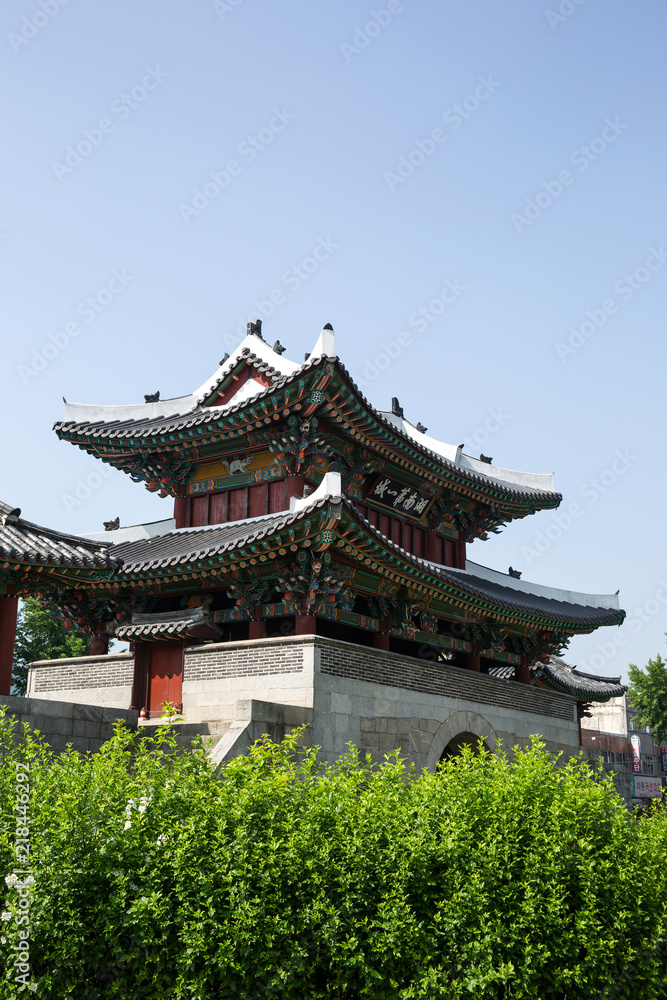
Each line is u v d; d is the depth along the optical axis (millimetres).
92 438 36125
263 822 14125
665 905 16875
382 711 29828
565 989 15016
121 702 32250
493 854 14656
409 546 39438
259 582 30328
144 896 13242
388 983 13773
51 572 23719
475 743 34438
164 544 35188
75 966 12852
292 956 13312
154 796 14211
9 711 21312
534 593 45000
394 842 14414
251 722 24422
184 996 13023
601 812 16344
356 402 31453
